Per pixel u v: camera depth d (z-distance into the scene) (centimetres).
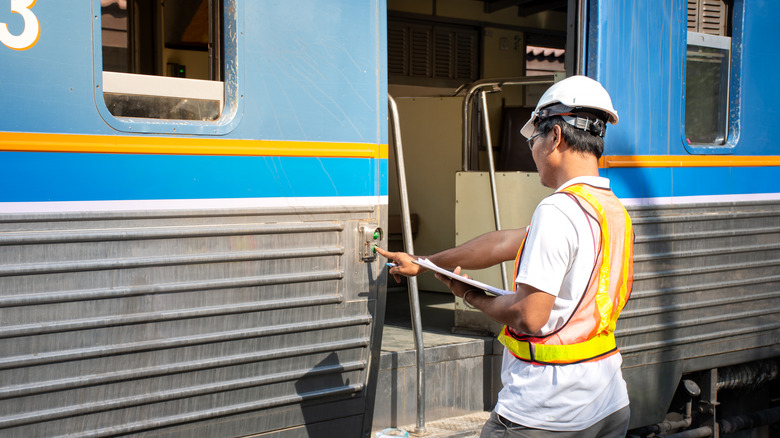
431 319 428
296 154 264
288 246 262
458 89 521
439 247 527
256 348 258
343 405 283
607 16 344
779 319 427
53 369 221
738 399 445
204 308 245
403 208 321
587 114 200
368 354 285
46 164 219
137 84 238
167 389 242
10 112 213
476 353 359
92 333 227
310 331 269
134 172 233
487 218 407
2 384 213
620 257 198
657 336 373
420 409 318
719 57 397
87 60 225
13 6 213
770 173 414
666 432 396
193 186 243
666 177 371
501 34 614
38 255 217
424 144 532
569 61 351
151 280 236
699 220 383
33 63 216
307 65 266
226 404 254
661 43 366
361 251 279
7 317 213
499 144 567
